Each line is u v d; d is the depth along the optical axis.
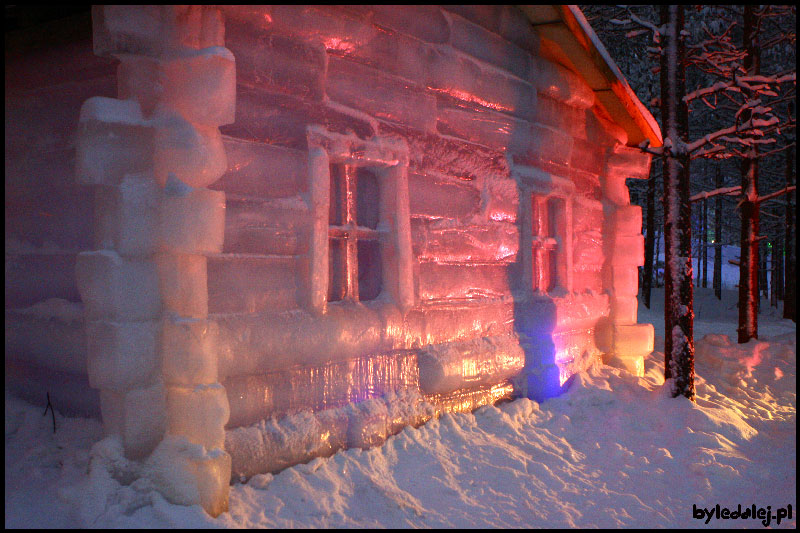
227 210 4.01
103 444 3.38
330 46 4.72
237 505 3.66
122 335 3.37
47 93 4.37
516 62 6.88
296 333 4.31
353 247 5.06
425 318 5.64
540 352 7.06
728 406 7.69
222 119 3.66
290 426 4.27
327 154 4.66
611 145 8.83
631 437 6.33
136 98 3.56
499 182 6.68
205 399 3.56
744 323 12.50
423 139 5.72
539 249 7.50
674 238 7.46
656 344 12.78
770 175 22.34
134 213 3.44
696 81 21.00
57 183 4.36
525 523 4.20
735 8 13.81
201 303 3.67
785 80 7.91
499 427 6.00
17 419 4.19
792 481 5.36
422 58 5.65
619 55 18.27
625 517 4.47
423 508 4.23
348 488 4.25
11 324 4.55
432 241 5.77
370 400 4.99
